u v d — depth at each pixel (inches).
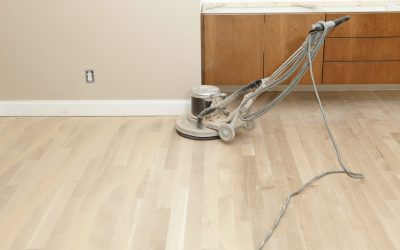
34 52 151.7
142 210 106.5
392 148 133.5
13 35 149.8
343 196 111.2
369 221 102.1
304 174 120.6
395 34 153.5
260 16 150.9
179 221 102.7
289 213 105.2
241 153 131.3
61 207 107.9
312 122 150.9
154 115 157.3
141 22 147.6
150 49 150.6
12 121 154.2
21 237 98.3
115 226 101.3
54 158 129.6
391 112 157.8
